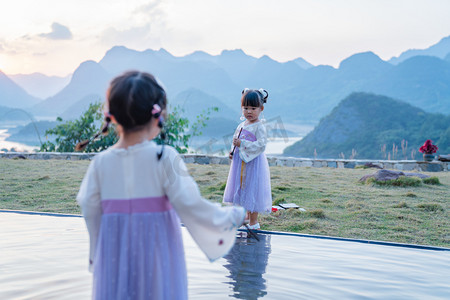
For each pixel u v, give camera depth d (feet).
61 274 9.60
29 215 16.44
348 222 16.30
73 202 19.63
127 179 5.34
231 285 9.25
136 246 5.29
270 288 9.11
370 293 8.98
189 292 8.77
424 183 26.22
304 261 11.19
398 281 9.78
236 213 5.61
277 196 21.18
